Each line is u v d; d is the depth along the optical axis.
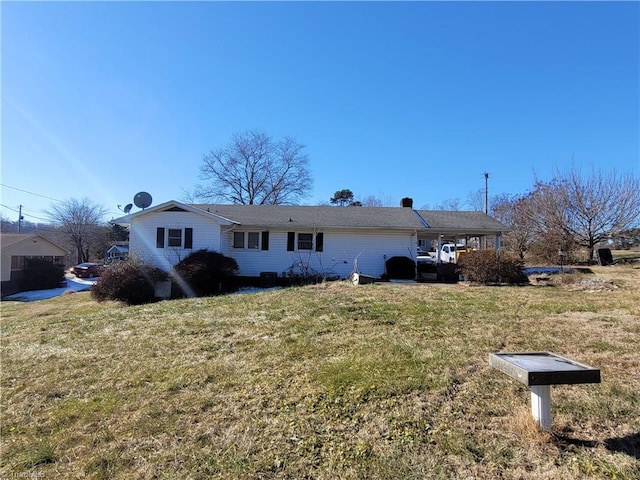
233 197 35.41
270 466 2.68
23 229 47.47
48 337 7.17
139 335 6.68
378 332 5.87
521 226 25.83
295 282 16.50
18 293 20.81
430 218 18.78
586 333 5.41
